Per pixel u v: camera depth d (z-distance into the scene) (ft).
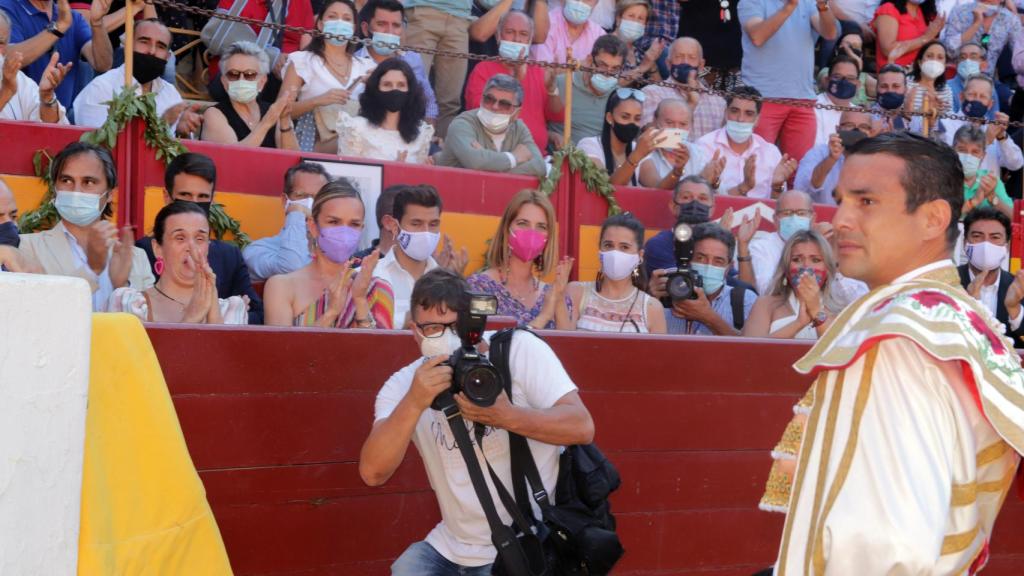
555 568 31.22
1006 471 21.65
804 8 81.97
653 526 43.78
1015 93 100.27
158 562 26.12
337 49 64.03
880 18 91.91
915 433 20.06
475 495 32.30
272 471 37.96
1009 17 99.45
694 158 72.02
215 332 37.09
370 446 31.37
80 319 22.57
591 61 72.43
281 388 38.14
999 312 66.80
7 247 45.29
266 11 70.38
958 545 20.59
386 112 62.54
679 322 57.72
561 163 63.98
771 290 54.85
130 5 54.19
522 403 32.50
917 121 80.64
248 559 37.55
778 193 74.08
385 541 39.81
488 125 63.21
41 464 21.86
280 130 60.03
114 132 53.26
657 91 78.28
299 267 53.47
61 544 22.34
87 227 50.06
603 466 32.12
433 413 32.78
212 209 53.93
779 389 45.80
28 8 62.80
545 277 55.31
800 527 21.24
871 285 23.09
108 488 25.44
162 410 27.25
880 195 22.11
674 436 44.09
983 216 65.21
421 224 51.65
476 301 30.09
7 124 52.01
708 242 57.06
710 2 84.94
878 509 19.76
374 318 47.98
